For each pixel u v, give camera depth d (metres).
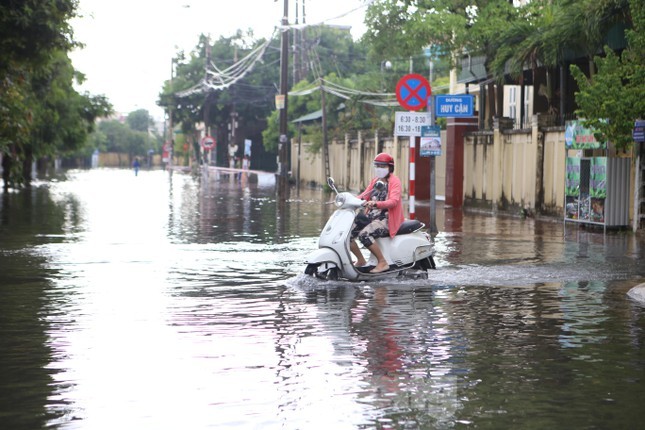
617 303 16.42
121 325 14.16
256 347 12.48
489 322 14.47
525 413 9.26
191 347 12.48
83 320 14.62
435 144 30.64
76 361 11.63
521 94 46.22
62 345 12.62
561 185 38.59
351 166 74.69
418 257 19.59
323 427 8.80
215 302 16.50
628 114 29.69
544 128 40.12
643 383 10.52
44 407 9.51
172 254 24.80
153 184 86.88
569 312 15.43
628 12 32.81
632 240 29.67
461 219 40.09
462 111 31.22
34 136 73.69
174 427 8.80
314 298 16.98
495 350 12.32
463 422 8.95
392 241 19.47
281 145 65.50
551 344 12.73
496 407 9.48
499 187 44.41
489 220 39.44
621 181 33.47
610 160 33.28
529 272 20.86
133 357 11.86
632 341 12.96
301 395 9.95
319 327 14.00
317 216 41.03
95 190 70.81
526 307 15.95
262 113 135.12
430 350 12.30
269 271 21.14
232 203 52.66
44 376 10.84
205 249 26.17
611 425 8.88
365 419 9.05
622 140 30.14
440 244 27.92
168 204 51.12
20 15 36.84
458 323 14.37
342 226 19.03
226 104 132.50
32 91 59.69
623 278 19.97
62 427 8.83
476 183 47.66
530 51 39.31
